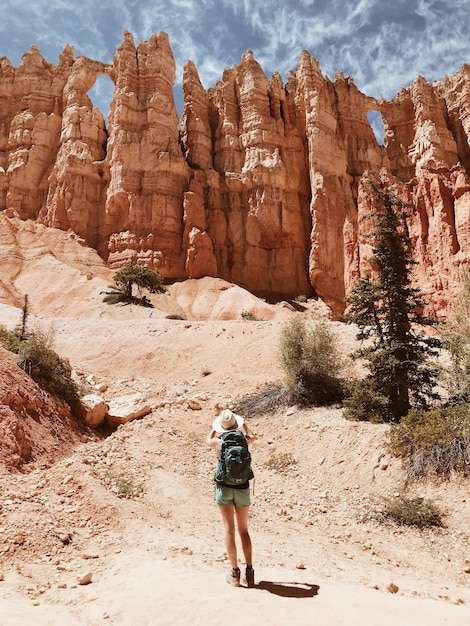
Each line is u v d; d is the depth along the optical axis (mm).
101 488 8875
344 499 10328
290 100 65312
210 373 21266
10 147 63281
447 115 67938
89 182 57656
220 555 6531
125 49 61344
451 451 10234
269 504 10164
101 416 14391
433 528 8852
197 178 58969
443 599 5980
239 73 66500
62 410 12945
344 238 55531
